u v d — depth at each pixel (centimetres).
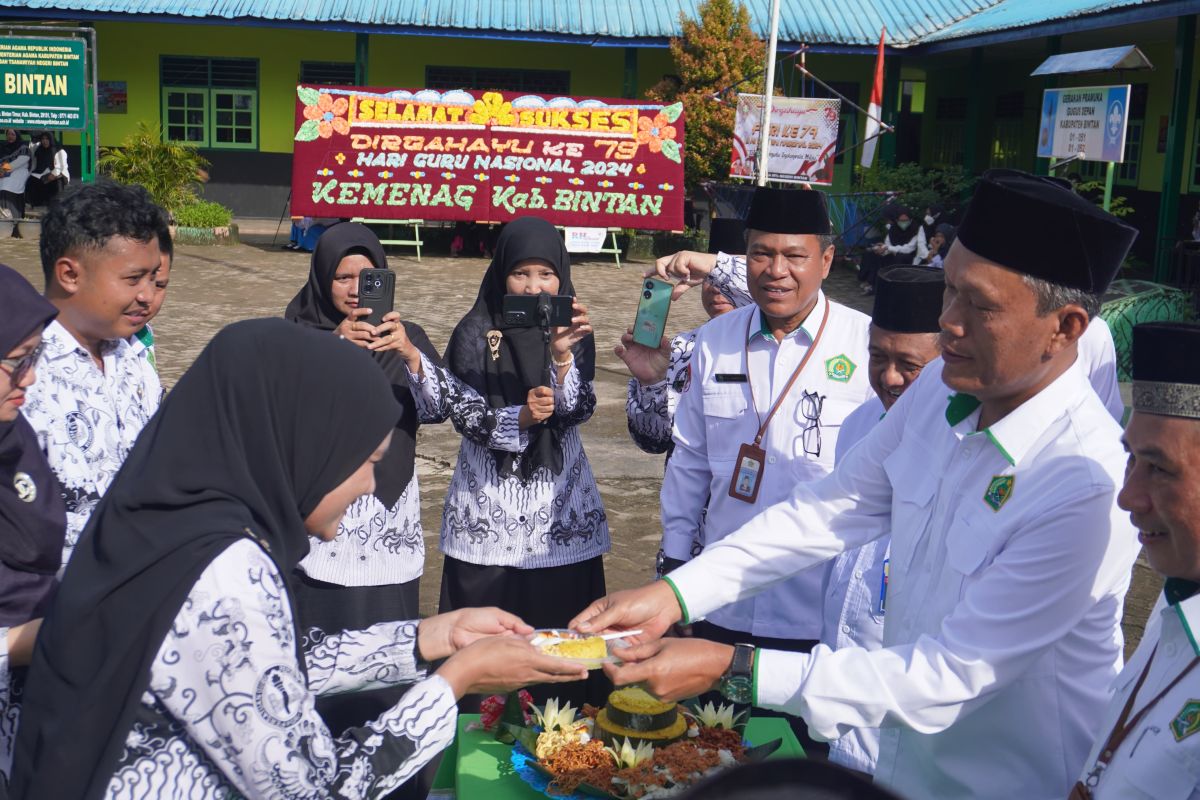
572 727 264
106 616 172
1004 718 216
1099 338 345
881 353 293
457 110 1697
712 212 1947
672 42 1975
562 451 400
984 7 2084
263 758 174
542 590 396
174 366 1010
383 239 1883
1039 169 1886
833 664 212
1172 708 171
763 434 355
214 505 180
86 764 171
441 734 198
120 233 281
